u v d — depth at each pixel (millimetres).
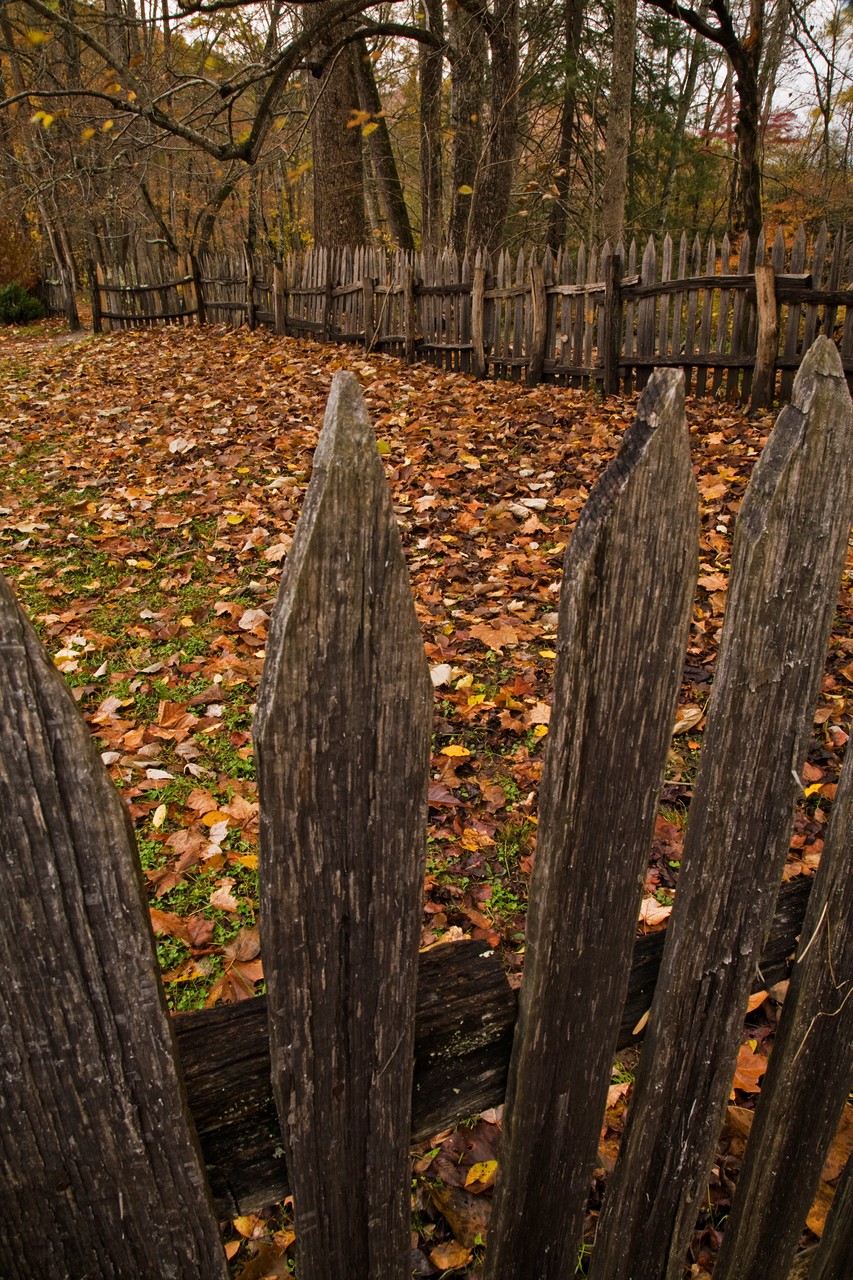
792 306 6207
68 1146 806
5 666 629
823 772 2678
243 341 11016
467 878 2309
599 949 1025
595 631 862
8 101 5543
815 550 936
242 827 2486
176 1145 851
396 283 9242
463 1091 1061
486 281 8227
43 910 708
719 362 6684
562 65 13070
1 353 13375
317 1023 887
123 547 4340
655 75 14984
